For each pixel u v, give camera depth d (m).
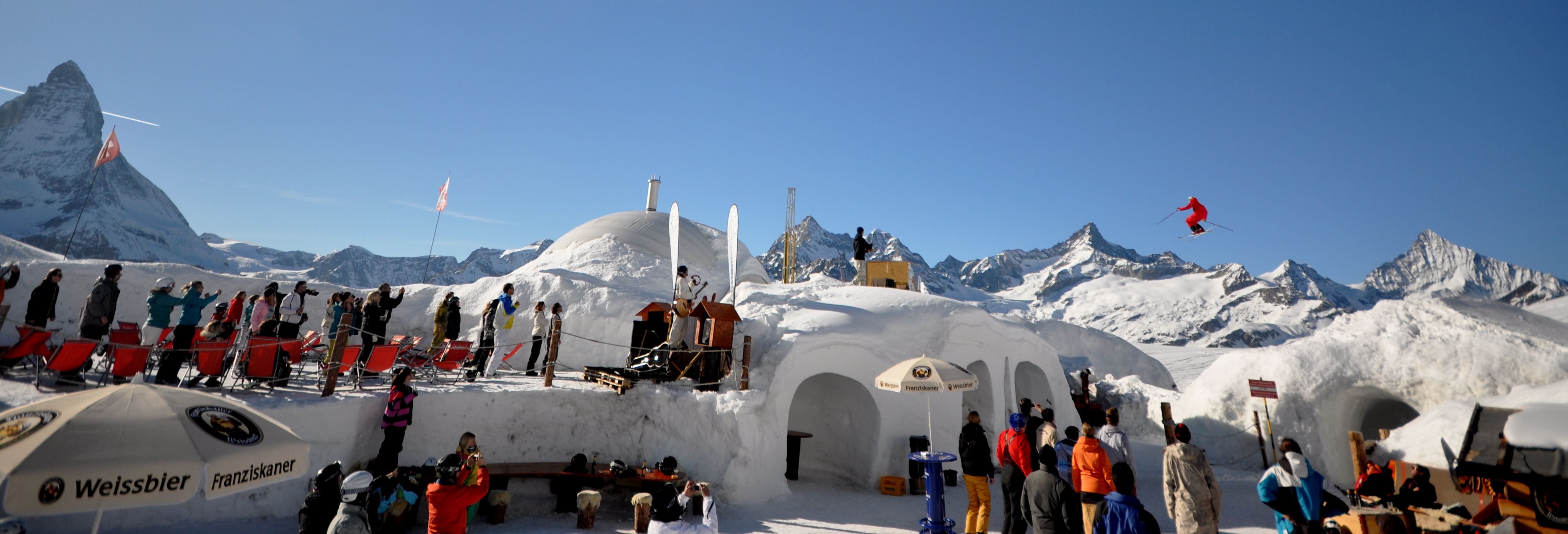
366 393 10.75
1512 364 12.70
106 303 9.82
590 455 12.26
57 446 3.84
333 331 12.39
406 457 10.86
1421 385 13.88
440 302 20.16
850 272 172.75
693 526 8.26
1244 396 16.22
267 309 11.13
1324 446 14.66
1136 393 21.70
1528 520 6.25
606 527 9.70
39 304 9.19
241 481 4.36
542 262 24.41
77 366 8.68
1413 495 7.77
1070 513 6.50
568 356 18.30
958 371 10.43
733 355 13.45
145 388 4.52
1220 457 16.30
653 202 31.02
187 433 4.24
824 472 14.28
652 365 13.52
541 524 9.74
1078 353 31.89
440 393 11.38
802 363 13.05
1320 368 15.38
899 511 11.37
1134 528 5.84
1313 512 6.85
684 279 15.37
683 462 11.87
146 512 8.16
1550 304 15.63
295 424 9.26
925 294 16.42
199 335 10.59
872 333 14.30
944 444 13.80
